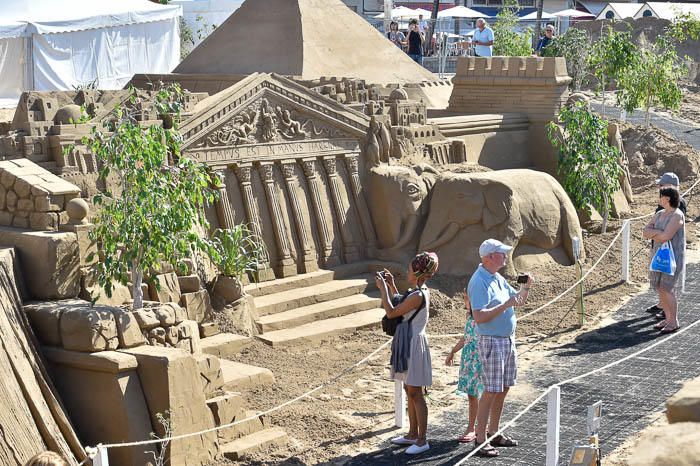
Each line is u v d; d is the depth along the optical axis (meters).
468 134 17.80
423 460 8.99
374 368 11.91
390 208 15.54
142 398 9.20
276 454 9.37
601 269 15.30
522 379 10.96
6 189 10.87
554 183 16.03
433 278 14.77
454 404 10.54
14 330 9.21
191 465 9.12
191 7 31.16
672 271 12.17
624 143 22.25
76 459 8.99
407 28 35.78
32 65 21.70
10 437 8.52
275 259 14.59
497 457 8.90
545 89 18.62
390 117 16.61
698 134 24.11
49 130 11.84
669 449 3.79
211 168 13.26
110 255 10.32
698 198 18.97
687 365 11.11
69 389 9.48
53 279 10.23
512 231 14.97
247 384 10.90
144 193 10.14
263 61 19.06
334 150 15.55
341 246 15.45
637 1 48.47
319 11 19.88
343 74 18.95
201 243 10.79
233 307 12.68
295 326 13.39
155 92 13.16
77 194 10.82
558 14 39.56
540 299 14.22
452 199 15.19
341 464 9.03
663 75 22.48
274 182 14.73
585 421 9.53
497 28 27.80
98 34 23.52
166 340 10.14
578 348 12.01
